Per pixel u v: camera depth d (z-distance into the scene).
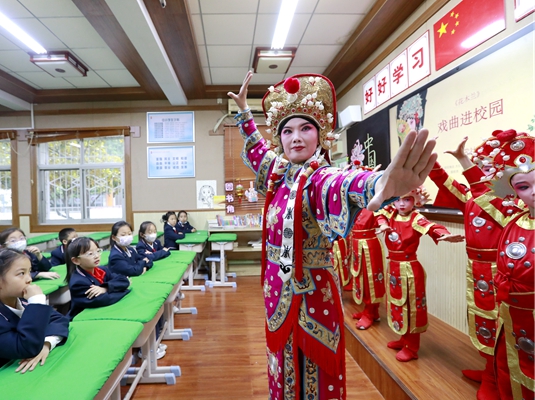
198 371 2.06
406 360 1.77
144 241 3.17
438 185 1.59
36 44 3.33
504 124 1.69
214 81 4.45
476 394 1.46
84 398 0.86
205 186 5.06
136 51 3.33
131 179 5.03
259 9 2.75
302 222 0.96
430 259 2.40
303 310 0.95
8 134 4.95
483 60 1.81
